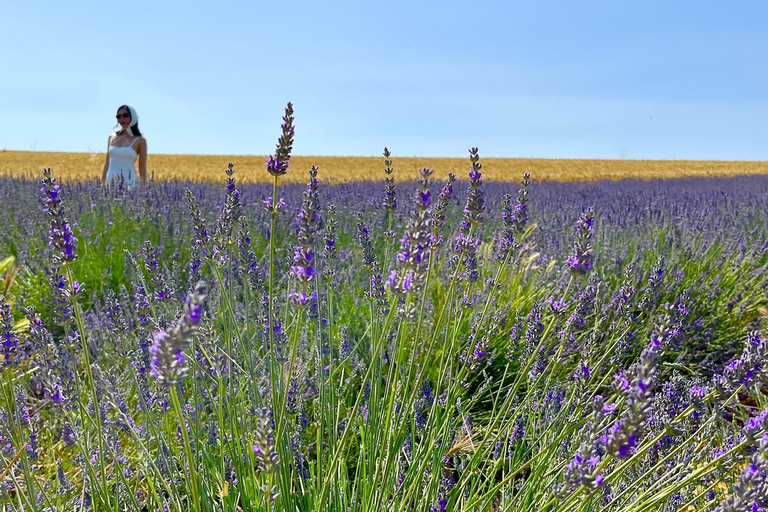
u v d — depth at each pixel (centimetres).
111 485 212
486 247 556
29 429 220
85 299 498
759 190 1399
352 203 870
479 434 286
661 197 1046
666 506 199
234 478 212
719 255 585
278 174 172
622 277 507
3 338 176
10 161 3981
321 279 299
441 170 4153
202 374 239
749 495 122
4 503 175
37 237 602
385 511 187
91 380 156
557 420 224
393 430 205
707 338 418
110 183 775
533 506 194
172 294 256
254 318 277
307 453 244
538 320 260
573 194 1217
